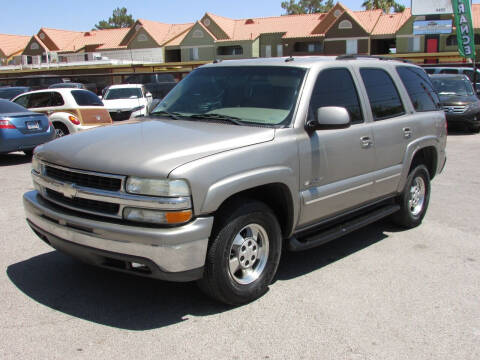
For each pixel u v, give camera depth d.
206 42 59.53
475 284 4.61
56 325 3.72
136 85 19.14
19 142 10.50
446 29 45.81
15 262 4.94
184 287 4.41
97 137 4.15
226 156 3.74
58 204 3.95
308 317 3.91
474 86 20.11
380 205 5.70
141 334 3.61
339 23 53.59
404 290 4.45
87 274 4.66
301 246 4.48
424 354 3.44
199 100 4.91
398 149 5.59
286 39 56.12
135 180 3.51
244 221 3.89
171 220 3.46
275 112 4.43
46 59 61.84
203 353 3.38
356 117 5.04
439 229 6.28
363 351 3.45
